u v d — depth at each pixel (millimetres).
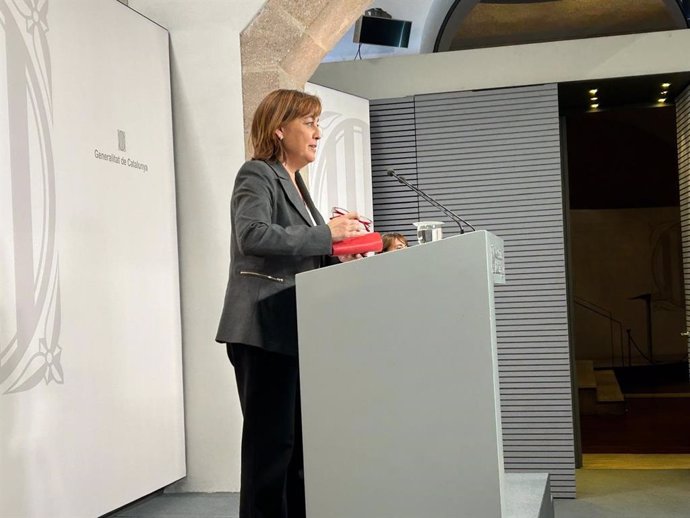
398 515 2143
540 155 6871
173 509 4227
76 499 3633
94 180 3898
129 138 4242
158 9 4785
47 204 3535
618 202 15984
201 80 4754
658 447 8305
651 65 6688
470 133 6965
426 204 7020
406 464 2141
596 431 9461
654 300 16109
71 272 3684
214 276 4699
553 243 6871
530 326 6906
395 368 2156
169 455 4477
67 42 3756
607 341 16234
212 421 4680
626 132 15305
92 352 3812
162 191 4562
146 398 4270
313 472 2232
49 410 3488
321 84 7098
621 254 16172
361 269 2199
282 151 2674
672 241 15992
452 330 2104
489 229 6949
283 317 2486
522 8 8891
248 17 4742
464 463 2084
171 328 4574
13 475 3262
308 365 2248
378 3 8766
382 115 7078
